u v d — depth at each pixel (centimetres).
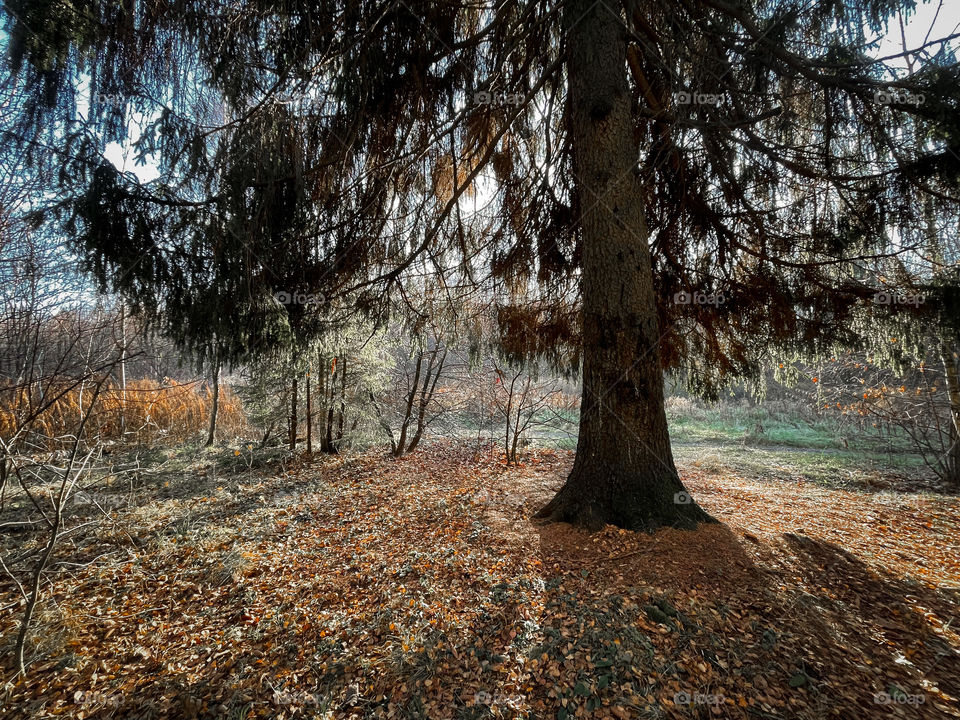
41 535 436
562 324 605
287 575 368
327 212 439
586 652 253
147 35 339
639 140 504
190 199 354
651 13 463
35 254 385
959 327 414
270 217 381
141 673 258
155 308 362
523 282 596
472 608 302
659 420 403
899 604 304
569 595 307
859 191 439
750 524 445
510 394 919
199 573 375
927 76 345
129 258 333
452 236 560
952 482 721
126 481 609
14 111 317
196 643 283
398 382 1095
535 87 459
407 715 221
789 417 1355
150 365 1042
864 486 733
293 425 910
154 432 879
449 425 1156
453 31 421
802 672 239
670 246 552
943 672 244
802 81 421
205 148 349
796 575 329
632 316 396
